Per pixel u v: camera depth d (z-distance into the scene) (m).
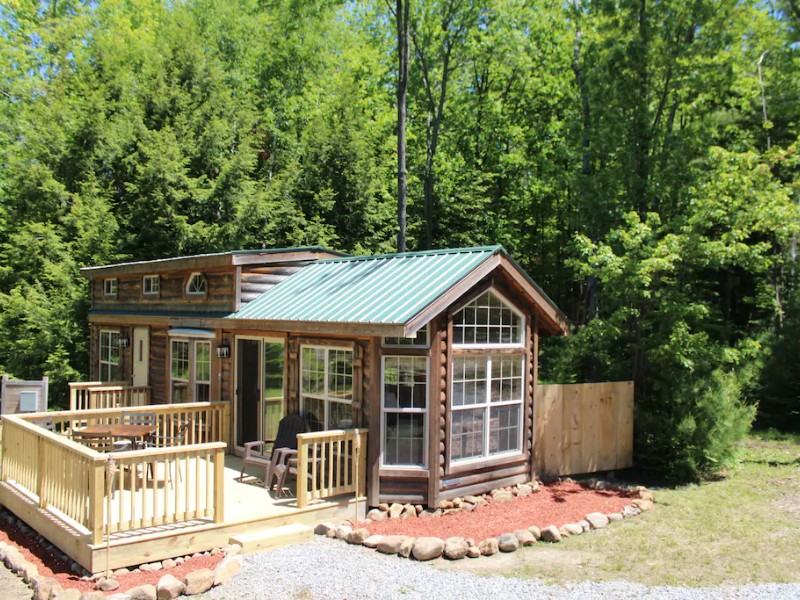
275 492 10.30
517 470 11.59
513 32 25.69
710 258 13.12
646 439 13.16
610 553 8.44
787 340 18.38
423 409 10.21
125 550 7.79
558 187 25.56
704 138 15.06
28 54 33.41
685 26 15.42
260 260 13.50
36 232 23.83
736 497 11.33
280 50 34.44
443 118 28.86
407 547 8.23
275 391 12.71
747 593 7.05
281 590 7.14
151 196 25.00
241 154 26.12
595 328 13.91
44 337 23.06
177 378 15.18
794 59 19.11
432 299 9.56
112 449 11.08
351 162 27.55
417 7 26.28
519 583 7.32
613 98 15.80
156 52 29.88
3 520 10.21
